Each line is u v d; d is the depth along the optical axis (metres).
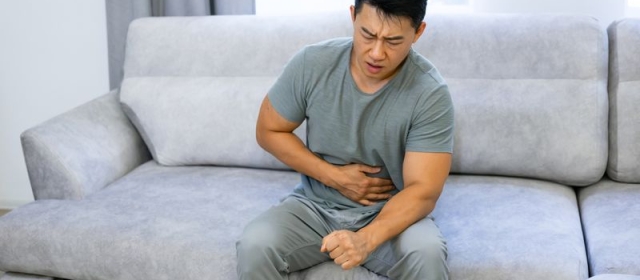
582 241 1.86
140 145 2.50
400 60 1.68
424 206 1.74
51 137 2.21
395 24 1.58
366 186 1.84
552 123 2.14
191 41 2.45
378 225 1.68
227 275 1.82
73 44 2.97
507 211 1.98
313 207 1.87
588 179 2.14
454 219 1.96
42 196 2.22
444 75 2.25
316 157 1.88
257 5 2.84
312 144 1.89
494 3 2.54
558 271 1.69
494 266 1.72
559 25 2.20
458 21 2.27
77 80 3.02
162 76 2.46
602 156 2.12
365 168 1.85
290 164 1.91
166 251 1.88
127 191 2.20
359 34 1.65
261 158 2.34
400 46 1.63
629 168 2.13
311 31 2.35
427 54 2.26
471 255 1.76
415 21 1.61
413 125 1.76
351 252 1.60
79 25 2.94
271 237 1.71
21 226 2.00
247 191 2.18
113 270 1.93
